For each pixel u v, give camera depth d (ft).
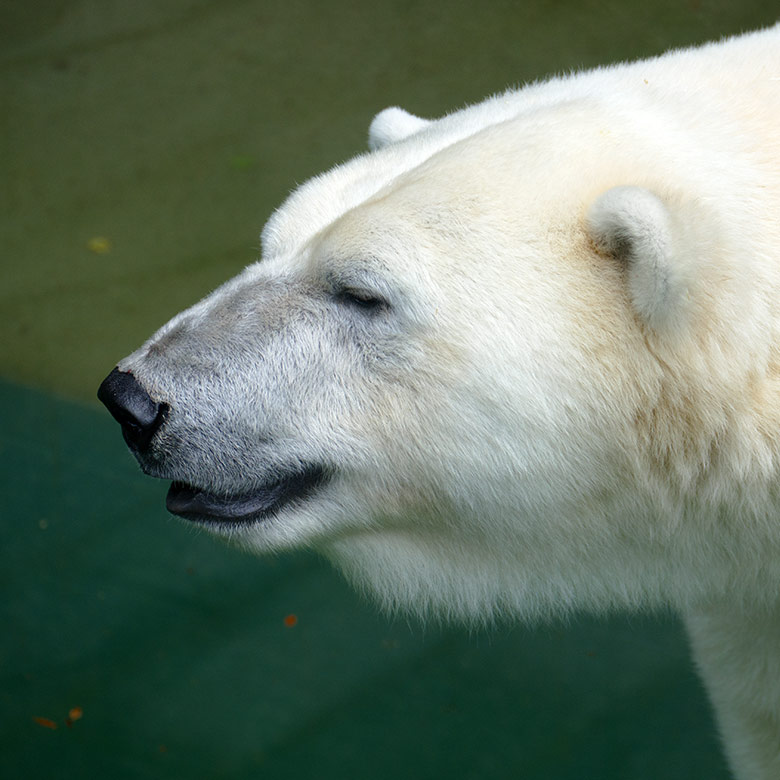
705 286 13.83
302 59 44.55
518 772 21.94
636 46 41.22
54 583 26.81
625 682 23.68
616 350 14.35
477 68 41.78
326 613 25.71
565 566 16.71
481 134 15.20
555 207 14.25
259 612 25.84
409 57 43.34
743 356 14.14
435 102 40.42
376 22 45.73
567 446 14.93
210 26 47.78
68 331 34.01
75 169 41.24
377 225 14.38
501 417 14.73
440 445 15.21
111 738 23.07
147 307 34.35
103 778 22.13
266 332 15.25
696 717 22.79
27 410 31.65
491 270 14.21
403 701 23.59
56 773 22.29
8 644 25.32
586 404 14.61
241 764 22.39
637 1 43.42
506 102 16.74
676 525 15.83
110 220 38.45
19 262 37.24
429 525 16.60
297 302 15.28
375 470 15.69
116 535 27.96
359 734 22.93
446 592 17.47
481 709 23.32
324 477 15.97
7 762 22.61
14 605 26.27
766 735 18.19
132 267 36.14
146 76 45.52
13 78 46.78
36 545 27.84
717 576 16.35
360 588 18.01
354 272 14.51
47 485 29.43
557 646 24.62
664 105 15.65
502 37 43.21
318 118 41.19
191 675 24.41
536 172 14.43
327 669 24.41
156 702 23.82
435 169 14.76
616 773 21.76
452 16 45.03
